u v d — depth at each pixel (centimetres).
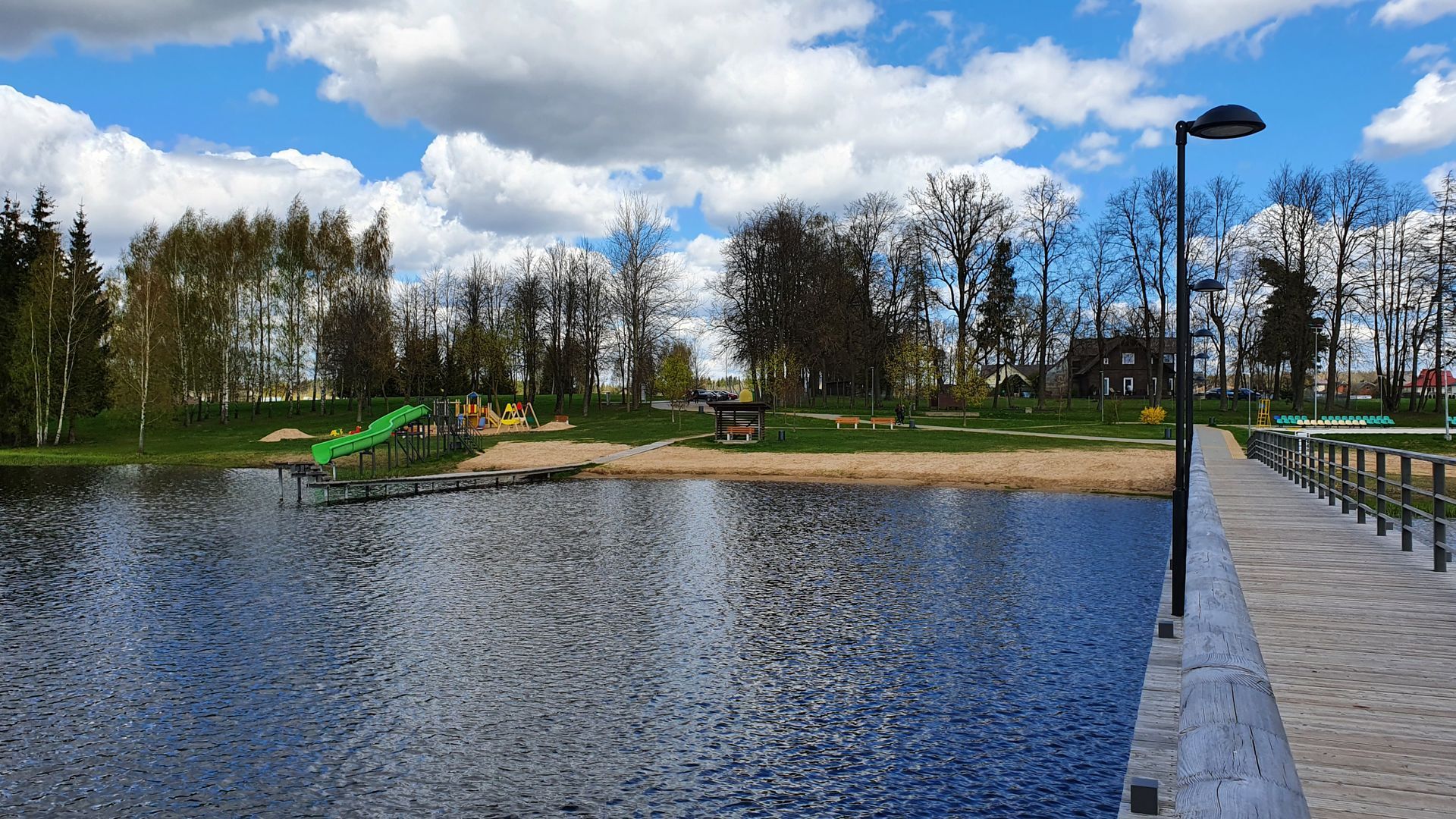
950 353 7244
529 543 2181
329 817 838
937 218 6975
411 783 898
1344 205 6531
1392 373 7294
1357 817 483
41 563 1977
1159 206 6744
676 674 1200
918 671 1201
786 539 2203
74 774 923
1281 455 2639
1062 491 3152
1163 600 1247
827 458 4028
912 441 4597
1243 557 1268
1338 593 1038
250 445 5266
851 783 888
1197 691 352
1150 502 2869
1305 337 6831
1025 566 1856
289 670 1226
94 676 1212
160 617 1506
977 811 827
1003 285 7494
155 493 3362
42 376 5644
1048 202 6931
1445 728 623
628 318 6544
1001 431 5197
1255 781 258
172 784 900
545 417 7006
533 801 863
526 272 7744
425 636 1379
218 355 6588
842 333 6906
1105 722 1025
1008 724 1022
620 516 2638
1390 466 3556
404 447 4284
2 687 1171
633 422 6062
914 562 1905
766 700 1104
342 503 3039
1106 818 809
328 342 6781
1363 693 698
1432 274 5862
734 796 866
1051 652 1272
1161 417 5844
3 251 6506
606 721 1045
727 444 4588
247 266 6831
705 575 1794
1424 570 1169
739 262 7275
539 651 1304
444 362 8369
